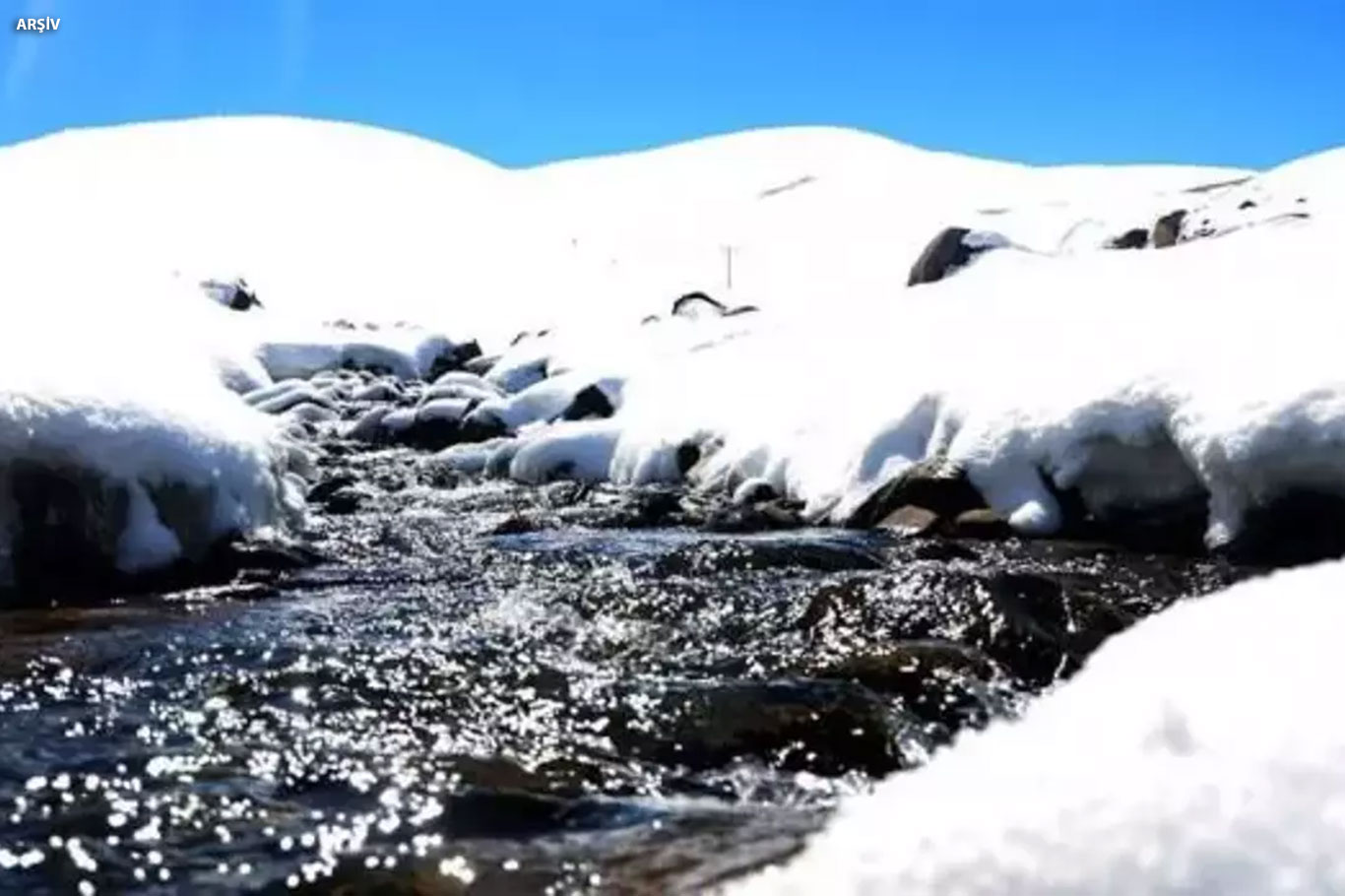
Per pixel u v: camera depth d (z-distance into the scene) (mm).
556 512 11750
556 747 5152
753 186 63969
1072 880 2418
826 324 14766
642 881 3734
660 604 7535
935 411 10812
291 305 42125
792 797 4637
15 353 8367
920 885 2562
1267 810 2436
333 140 68875
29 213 49750
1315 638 3186
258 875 3949
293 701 5750
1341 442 8023
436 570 8938
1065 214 38219
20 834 4262
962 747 3367
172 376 9805
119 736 5266
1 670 6199
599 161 74062
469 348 25188
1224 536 8516
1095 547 8922
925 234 47562
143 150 64000
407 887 3814
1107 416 9383
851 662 5957
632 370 16781
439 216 57875
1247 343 9320
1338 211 17812
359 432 18109
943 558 8625
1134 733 3008
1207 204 24641
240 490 9250
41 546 7891
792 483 11531
